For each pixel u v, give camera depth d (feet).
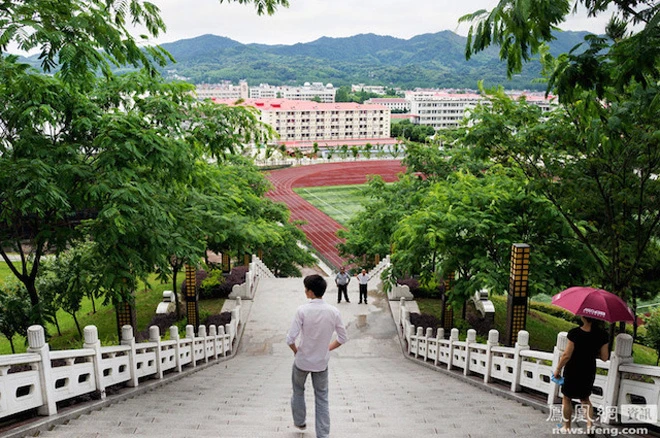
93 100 39.52
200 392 33.47
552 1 15.99
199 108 43.83
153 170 37.60
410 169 81.30
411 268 54.29
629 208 40.93
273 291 84.99
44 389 23.85
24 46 21.08
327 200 263.90
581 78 19.01
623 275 43.04
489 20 16.20
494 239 48.03
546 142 44.57
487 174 61.36
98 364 28.53
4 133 34.60
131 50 25.00
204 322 68.74
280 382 38.99
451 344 45.52
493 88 46.57
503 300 82.64
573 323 76.54
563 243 47.91
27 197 30.09
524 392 31.27
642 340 72.69
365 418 25.52
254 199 81.46
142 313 78.02
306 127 474.49
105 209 32.12
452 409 27.96
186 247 40.63
